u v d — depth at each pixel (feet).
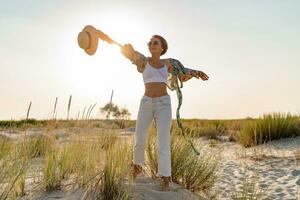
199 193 17.03
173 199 14.01
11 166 14.14
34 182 14.85
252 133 40.16
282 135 40.16
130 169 15.51
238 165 25.80
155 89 14.79
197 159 17.90
